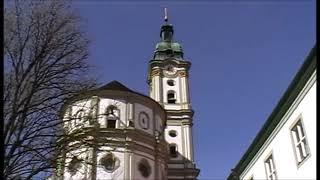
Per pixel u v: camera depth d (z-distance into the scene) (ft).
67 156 55.31
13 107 47.16
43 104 50.67
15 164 47.37
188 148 214.90
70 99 53.31
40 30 51.93
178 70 240.32
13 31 50.01
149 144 143.33
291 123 79.71
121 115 142.92
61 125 52.95
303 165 74.38
